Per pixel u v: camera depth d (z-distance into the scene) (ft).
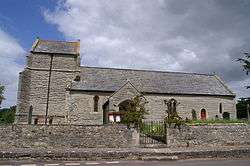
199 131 91.15
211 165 61.62
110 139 84.48
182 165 61.11
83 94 132.05
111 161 67.56
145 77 150.30
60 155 68.54
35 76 136.77
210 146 90.48
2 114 184.34
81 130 84.07
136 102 91.61
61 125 83.51
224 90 153.28
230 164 63.57
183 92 143.74
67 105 129.90
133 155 71.87
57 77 138.72
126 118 87.15
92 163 63.82
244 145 94.89
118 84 139.33
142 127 93.66
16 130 81.25
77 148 81.30
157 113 137.80
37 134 81.92
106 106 130.31
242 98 177.68
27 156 67.62
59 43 149.38
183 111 142.00
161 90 141.59
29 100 133.80
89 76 141.38
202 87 151.84
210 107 146.61
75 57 142.00
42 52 139.23
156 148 82.94
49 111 134.82
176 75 158.81
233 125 96.43
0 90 143.95
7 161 65.00
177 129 88.74
